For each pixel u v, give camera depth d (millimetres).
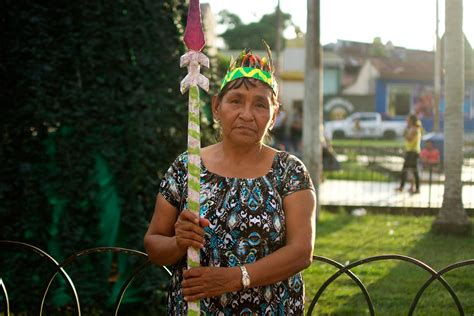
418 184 13156
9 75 5211
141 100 5258
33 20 5164
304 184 2434
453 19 8719
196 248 2283
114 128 5301
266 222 2367
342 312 5648
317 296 3729
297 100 37844
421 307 5727
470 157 12125
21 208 5277
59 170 5262
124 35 5262
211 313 2383
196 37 2395
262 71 2449
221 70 6406
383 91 37219
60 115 5195
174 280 2508
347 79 38219
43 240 5297
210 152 2529
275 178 2436
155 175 5383
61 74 5262
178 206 2520
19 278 5270
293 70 37938
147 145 5254
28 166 5234
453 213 8609
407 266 7012
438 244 7988
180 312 2459
